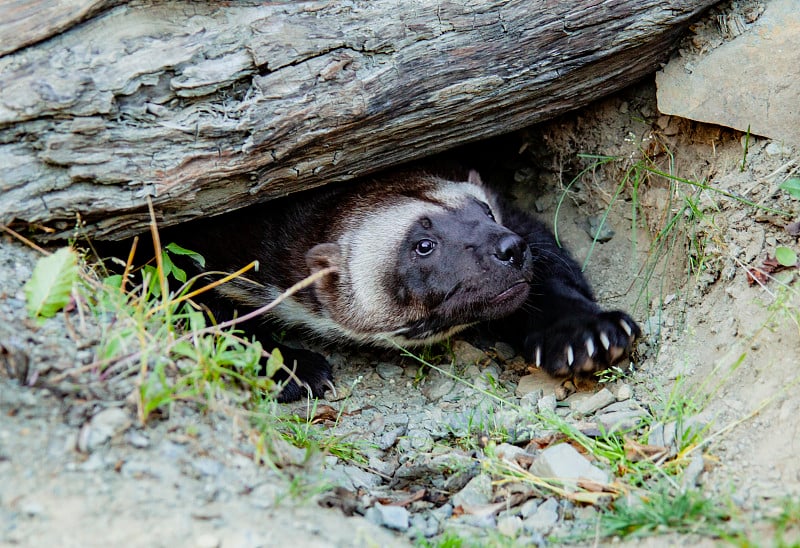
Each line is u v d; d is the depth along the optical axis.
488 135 6.52
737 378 5.20
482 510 4.72
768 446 4.64
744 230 5.82
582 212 7.69
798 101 5.86
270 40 5.09
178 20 4.98
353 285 6.63
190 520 3.78
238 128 5.14
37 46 4.73
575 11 5.75
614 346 6.05
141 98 4.92
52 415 4.04
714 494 4.40
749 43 5.98
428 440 5.70
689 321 6.00
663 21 5.99
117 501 3.77
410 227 6.43
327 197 6.88
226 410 4.45
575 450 4.88
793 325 5.10
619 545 4.17
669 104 6.42
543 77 6.02
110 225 5.24
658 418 5.27
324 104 5.33
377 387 6.65
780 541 3.60
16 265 4.86
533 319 6.65
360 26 5.32
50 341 4.41
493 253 6.08
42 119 4.71
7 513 3.58
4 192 4.77
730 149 6.33
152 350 4.45
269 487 4.19
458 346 6.99
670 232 6.75
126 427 4.10
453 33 5.54
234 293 6.88
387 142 5.95
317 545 3.83
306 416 6.10
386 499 4.88
